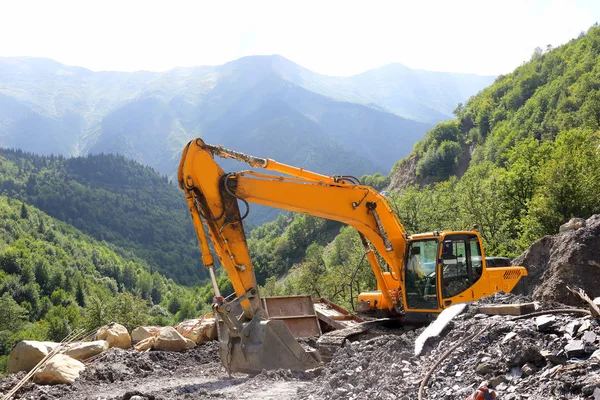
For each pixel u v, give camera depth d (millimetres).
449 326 7934
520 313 7438
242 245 10016
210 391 8656
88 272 184375
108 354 12680
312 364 9633
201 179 9906
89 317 51656
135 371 11547
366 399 6527
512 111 139250
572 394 5160
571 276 15672
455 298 12250
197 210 9883
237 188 10266
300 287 63938
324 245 150875
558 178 30828
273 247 177250
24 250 155125
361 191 12141
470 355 6676
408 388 6402
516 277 13344
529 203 32000
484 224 34281
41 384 10672
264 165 10633
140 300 54531
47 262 159000
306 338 13844
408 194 37438
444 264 12297
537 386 5496
